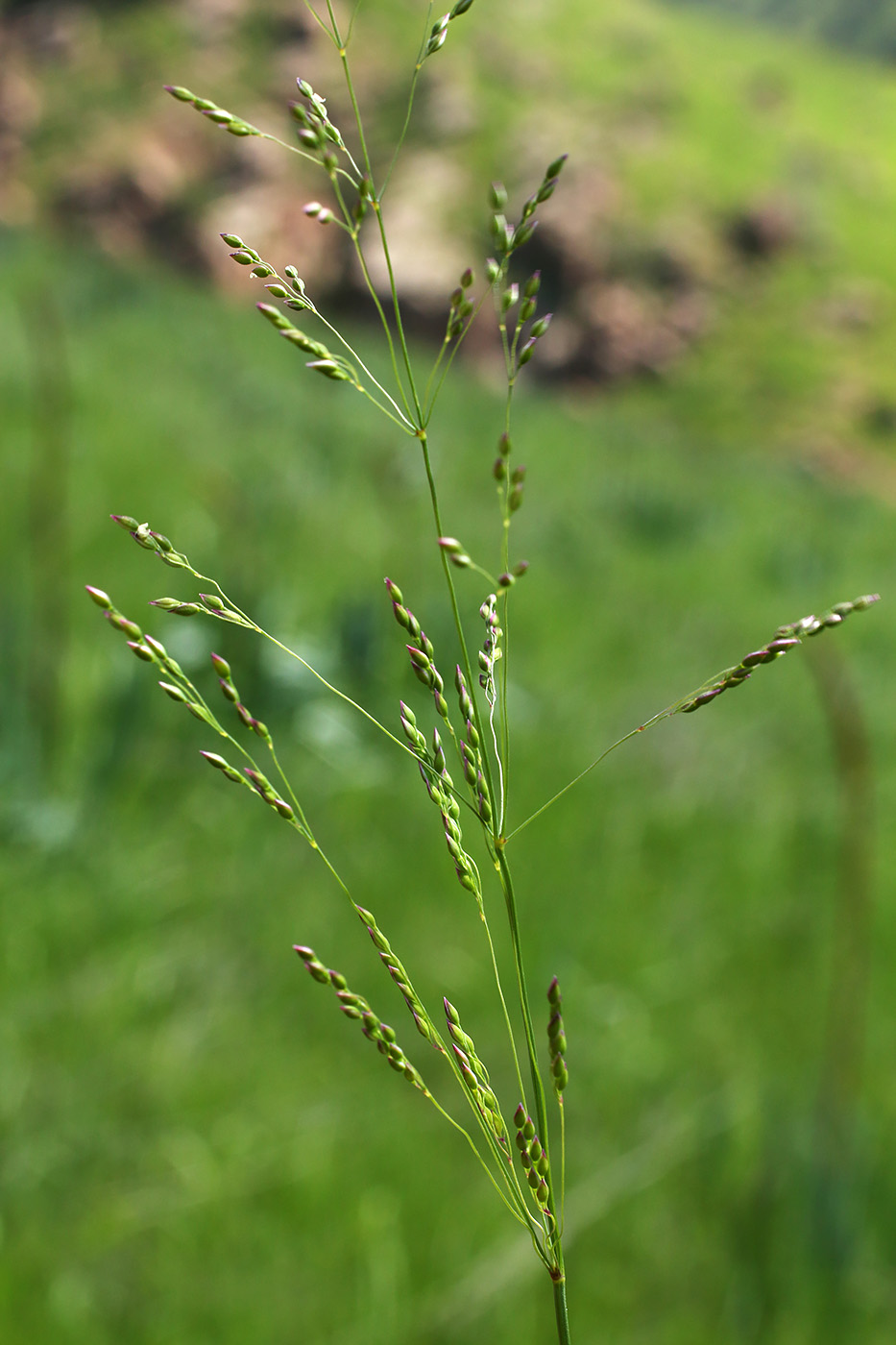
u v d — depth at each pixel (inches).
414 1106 90.9
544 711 164.4
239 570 165.2
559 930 113.1
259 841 120.0
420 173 1221.7
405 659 154.4
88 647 148.3
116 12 1373.0
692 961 111.3
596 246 1234.6
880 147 1531.7
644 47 1563.7
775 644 26.6
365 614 150.3
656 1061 98.2
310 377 424.5
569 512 306.0
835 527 416.5
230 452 261.0
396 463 271.3
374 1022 27.0
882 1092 95.8
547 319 25.6
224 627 141.4
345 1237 77.6
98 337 372.5
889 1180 87.0
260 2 1373.0
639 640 207.9
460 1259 77.8
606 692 179.5
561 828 132.0
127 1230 76.5
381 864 118.7
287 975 101.1
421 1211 80.3
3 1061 85.9
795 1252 78.1
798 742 174.6
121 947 100.0
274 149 1213.1
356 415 369.1
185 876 111.0
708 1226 80.6
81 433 229.6
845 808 142.7
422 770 27.2
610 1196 82.9
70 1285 72.1
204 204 1177.4
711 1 4010.8
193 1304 72.6
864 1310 76.0
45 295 161.3
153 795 123.9
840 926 109.5
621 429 592.7
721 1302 76.5
